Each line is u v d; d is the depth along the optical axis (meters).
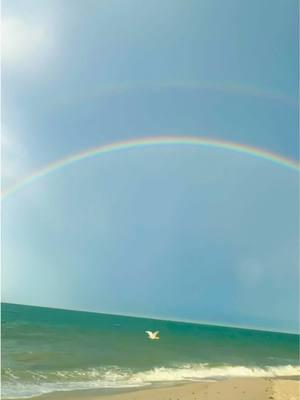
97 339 34.97
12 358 20.27
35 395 13.09
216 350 36.03
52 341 29.95
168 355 27.64
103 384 15.80
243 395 15.33
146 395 14.10
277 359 33.41
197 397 14.41
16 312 79.06
